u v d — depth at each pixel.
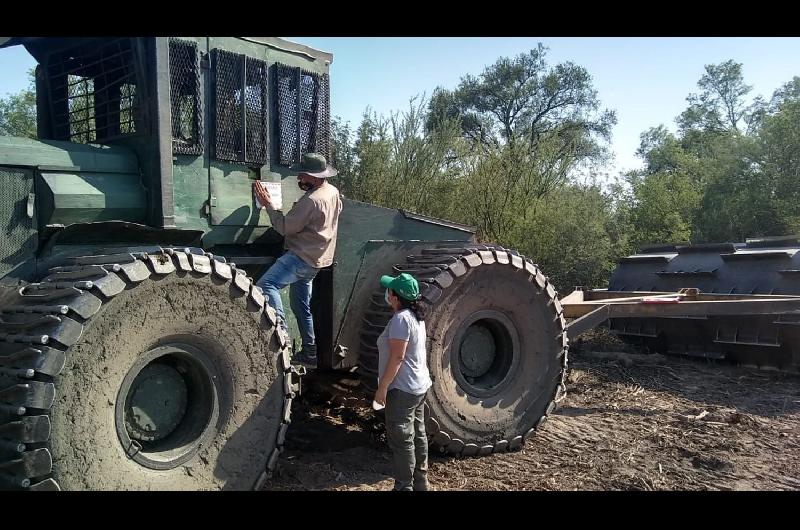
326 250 4.68
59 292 3.25
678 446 5.50
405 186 12.35
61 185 3.80
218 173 4.61
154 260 3.49
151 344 3.55
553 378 5.52
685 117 43.75
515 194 12.60
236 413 3.94
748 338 7.89
